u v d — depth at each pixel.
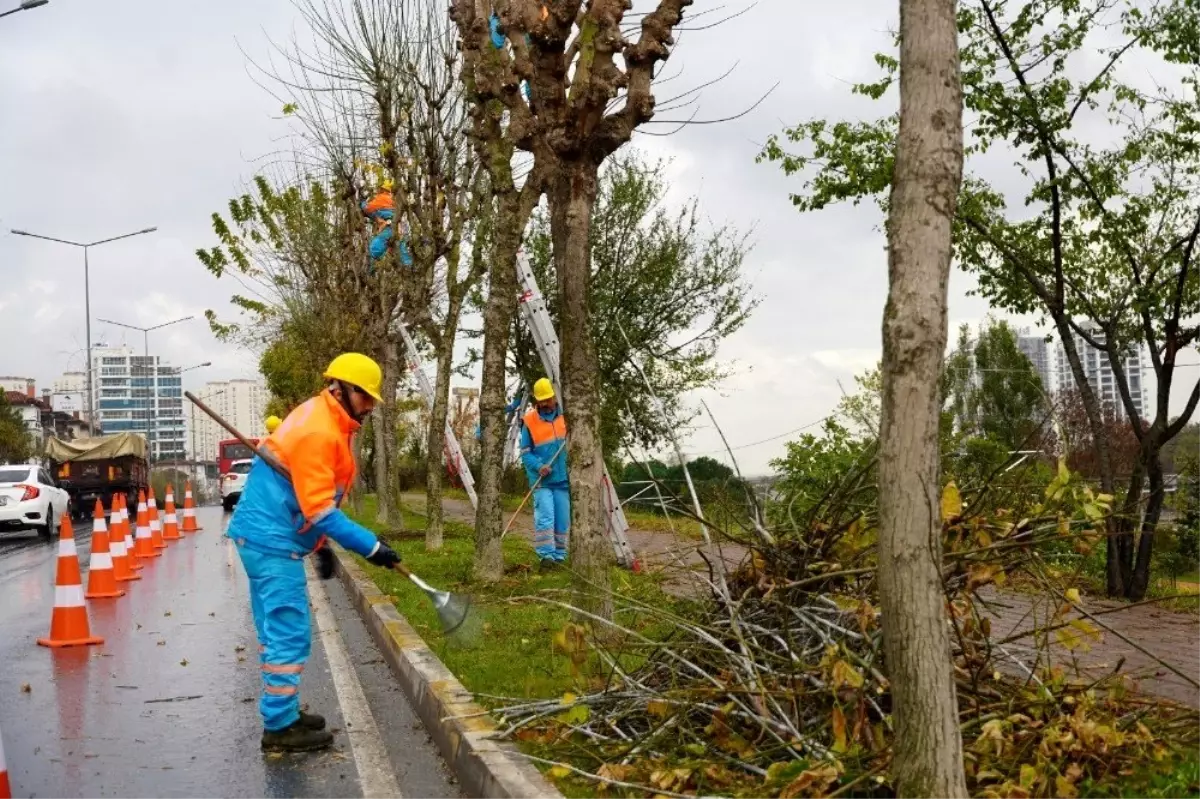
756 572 5.93
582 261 8.34
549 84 8.58
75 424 117.94
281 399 38.84
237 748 6.45
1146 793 4.43
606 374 22.42
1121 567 11.75
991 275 13.12
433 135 17.20
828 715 4.97
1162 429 11.78
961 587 5.36
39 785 5.80
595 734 5.30
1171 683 6.46
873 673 4.88
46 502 26.36
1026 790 4.24
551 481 13.67
